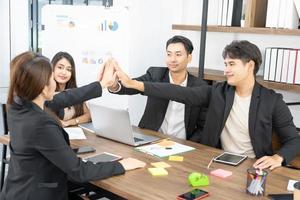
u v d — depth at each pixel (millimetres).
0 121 4371
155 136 2463
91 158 1957
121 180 1701
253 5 3049
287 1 2852
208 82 3422
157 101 2838
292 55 2844
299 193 1370
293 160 2207
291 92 3137
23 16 6238
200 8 3898
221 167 1913
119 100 3836
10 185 1712
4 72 6062
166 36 4215
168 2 4121
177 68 2840
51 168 1687
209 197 1548
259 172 1595
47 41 3830
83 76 3854
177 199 1511
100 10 3785
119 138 2266
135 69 4152
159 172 1789
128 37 3883
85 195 2172
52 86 1693
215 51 3789
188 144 2312
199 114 2824
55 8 3785
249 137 2297
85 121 2746
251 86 2297
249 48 2225
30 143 1619
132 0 4090
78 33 3803
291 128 2225
